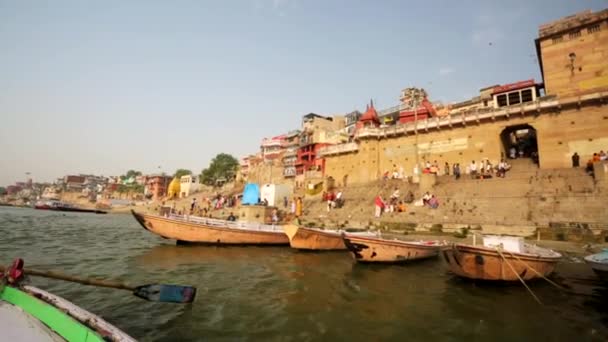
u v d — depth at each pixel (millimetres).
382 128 39188
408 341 6160
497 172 26625
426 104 41250
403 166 36938
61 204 77062
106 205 86625
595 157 22562
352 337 6289
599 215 17750
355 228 24672
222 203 46250
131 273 11359
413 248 14312
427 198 25062
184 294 6992
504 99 33562
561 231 17406
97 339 3375
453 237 19812
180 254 15625
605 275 8688
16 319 4078
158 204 74438
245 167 83562
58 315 3902
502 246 10438
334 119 64250
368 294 9305
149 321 6801
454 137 33594
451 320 7266
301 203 34906
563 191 20812
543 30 29906
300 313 7594
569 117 26594
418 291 9641
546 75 29219
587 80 27047
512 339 6312
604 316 7551
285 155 64500
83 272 11375
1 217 39125
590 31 27422
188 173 100188
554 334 6555
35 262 12844
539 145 27719
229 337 6145
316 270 12648
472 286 10148
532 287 9945
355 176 40500
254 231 18859
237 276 11336
